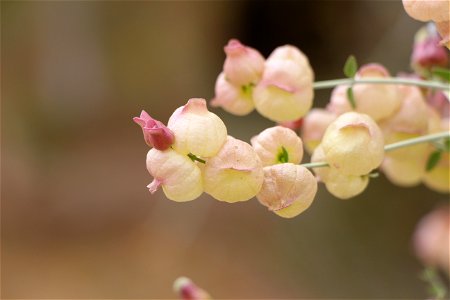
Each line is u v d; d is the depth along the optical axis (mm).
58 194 1979
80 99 2059
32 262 1817
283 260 1790
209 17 2137
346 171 423
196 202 1905
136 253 1833
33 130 2031
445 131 482
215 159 400
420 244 1004
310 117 480
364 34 1867
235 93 459
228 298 1712
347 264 1738
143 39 2082
